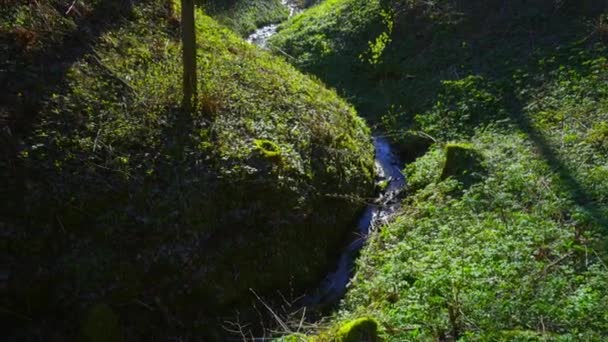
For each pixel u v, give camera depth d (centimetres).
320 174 1092
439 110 1488
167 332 814
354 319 750
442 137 1388
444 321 722
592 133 1102
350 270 1005
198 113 1034
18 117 870
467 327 707
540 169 1045
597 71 1329
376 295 857
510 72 1514
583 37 1510
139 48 1153
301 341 765
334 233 1065
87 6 1161
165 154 939
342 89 1766
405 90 1672
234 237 912
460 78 1593
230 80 1205
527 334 660
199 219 895
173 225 875
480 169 1107
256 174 968
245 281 895
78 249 809
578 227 857
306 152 1102
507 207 965
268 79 1288
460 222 962
